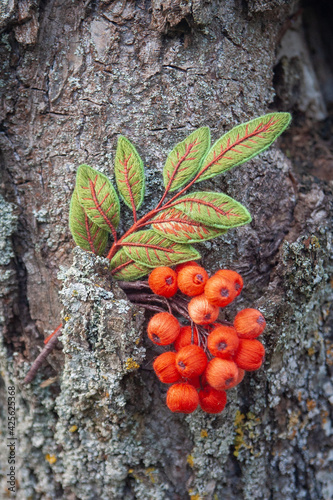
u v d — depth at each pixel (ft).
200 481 0.84
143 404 0.83
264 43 0.86
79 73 0.81
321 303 0.90
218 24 0.81
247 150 0.75
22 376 0.86
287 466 0.87
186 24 0.79
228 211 0.74
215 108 0.82
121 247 0.78
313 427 0.89
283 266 0.83
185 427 0.84
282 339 0.84
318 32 1.04
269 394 0.85
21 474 0.89
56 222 0.83
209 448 0.84
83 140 0.81
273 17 0.85
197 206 0.75
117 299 0.77
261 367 0.84
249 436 0.85
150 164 0.80
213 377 0.70
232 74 0.82
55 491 0.88
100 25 0.80
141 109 0.81
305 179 0.91
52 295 0.85
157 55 0.80
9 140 0.82
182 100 0.81
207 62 0.81
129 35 0.80
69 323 0.78
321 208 0.87
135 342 0.77
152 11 0.79
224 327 0.71
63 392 0.84
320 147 0.99
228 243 0.82
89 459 0.84
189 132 0.81
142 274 0.78
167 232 0.76
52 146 0.82
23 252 0.85
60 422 0.85
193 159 0.76
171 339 0.73
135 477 0.85
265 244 0.84
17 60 0.80
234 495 0.86
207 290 0.70
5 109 0.81
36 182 0.83
